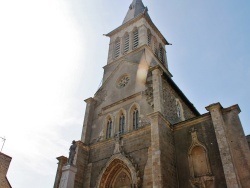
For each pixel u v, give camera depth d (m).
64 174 22.61
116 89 31.02
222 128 19.66
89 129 29.31
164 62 40.47
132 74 30.66
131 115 26.72
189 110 33.28
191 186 19.52
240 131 19.34
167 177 19.38
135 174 21.34
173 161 21.31
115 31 42.28
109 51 39.94
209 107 21.45
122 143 24.64
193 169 20.23
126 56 35.38
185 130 22.84
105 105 30.58
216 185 18.31
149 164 21.19
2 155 30.80
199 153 20.91
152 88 26.50
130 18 43.41
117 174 24.17
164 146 21.05
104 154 25.58
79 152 26.22
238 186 16.53
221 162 19.02
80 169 25.34
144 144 22.78
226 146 18.62
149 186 20.05
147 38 37.41
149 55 33.97
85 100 32.12
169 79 28.55
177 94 30.98
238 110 20.66
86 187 24.30
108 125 28.58
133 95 27.78
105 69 36.41
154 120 22.16
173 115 27.03
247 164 17.62
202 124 21.97
